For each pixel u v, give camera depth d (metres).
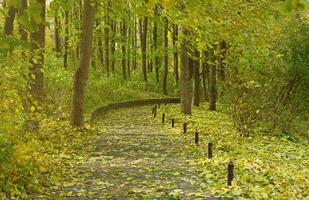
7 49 4.91
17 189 8.87
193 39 11.54
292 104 23.23
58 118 21.80
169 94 54.62
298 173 12.45
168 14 6.89
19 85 10.21
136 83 51.84
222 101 27.14
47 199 9.18
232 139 19.48
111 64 55.66
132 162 13.62
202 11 5.84
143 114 32.50
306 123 23.92
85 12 21.34
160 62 63.03
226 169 12.39
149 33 63.56
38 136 15.09
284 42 22.33
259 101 21.92
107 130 22.41
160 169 12.54
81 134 19.41
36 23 3.95
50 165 12.05
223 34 7.18
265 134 21.70
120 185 10.59
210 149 14.16
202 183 10.77
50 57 28.72
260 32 7.50
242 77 22.50
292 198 9.35
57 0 4.36
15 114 10.05
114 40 53.56
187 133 20.80
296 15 21.89
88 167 12.78
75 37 39.03
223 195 9.70
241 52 18.55
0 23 18.67
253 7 6.33
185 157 14.75
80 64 21.12
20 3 3.93
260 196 9.38
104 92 39.09
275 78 22.77
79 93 20.97
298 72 22.50
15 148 9.55
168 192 9.96
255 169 12.18
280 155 16.00
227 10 6.29
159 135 20.61
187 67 30.27
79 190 10.05
